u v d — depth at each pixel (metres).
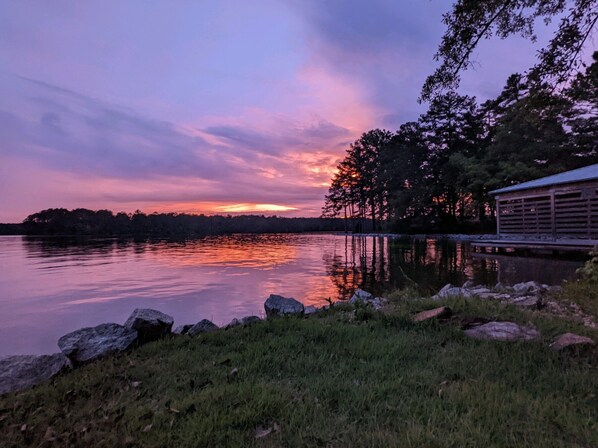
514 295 6.57
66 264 16.88
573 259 14.39
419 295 7.24
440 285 10.11
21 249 27.30
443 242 28.77
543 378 2.79
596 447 1.89
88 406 2.60
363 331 4.15
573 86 6.05
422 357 3.33
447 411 2.28
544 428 2.08
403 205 41.81
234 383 2.81
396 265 15.07
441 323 4.37
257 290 9.90
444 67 5.95
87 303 8.38
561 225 16.34
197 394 2.64
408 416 2.25
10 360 3.38
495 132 33.88
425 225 43.19
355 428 2.13
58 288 10.35
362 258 18.53
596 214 14.82
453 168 37.00
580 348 3.30
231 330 4.48
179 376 3.07
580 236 15.48
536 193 17.69
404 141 44.53
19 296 9.19
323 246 29.39
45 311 7.64
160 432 2.15
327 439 2.02
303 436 2.05
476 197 32.56
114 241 40.25
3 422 2.43
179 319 6.92
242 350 3.71
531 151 28.39
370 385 2.70
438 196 41.97
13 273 13.70
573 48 5.52
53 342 5.66
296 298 8.73
